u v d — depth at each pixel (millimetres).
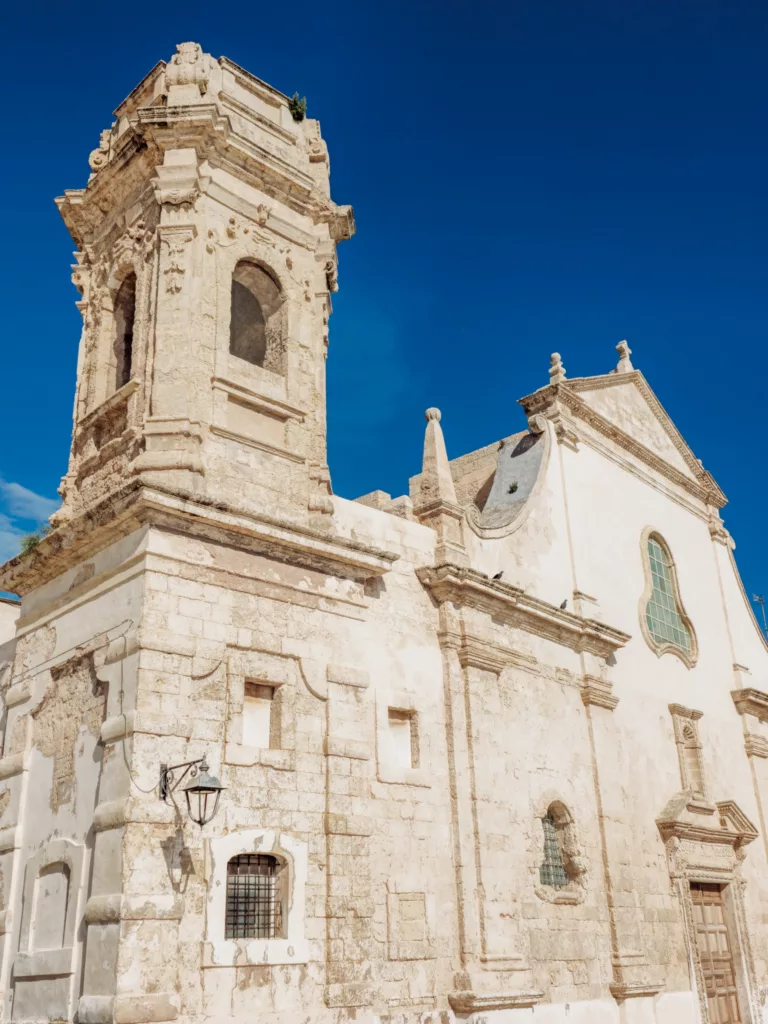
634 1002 21797
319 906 16281
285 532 17672
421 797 18797
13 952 16062
